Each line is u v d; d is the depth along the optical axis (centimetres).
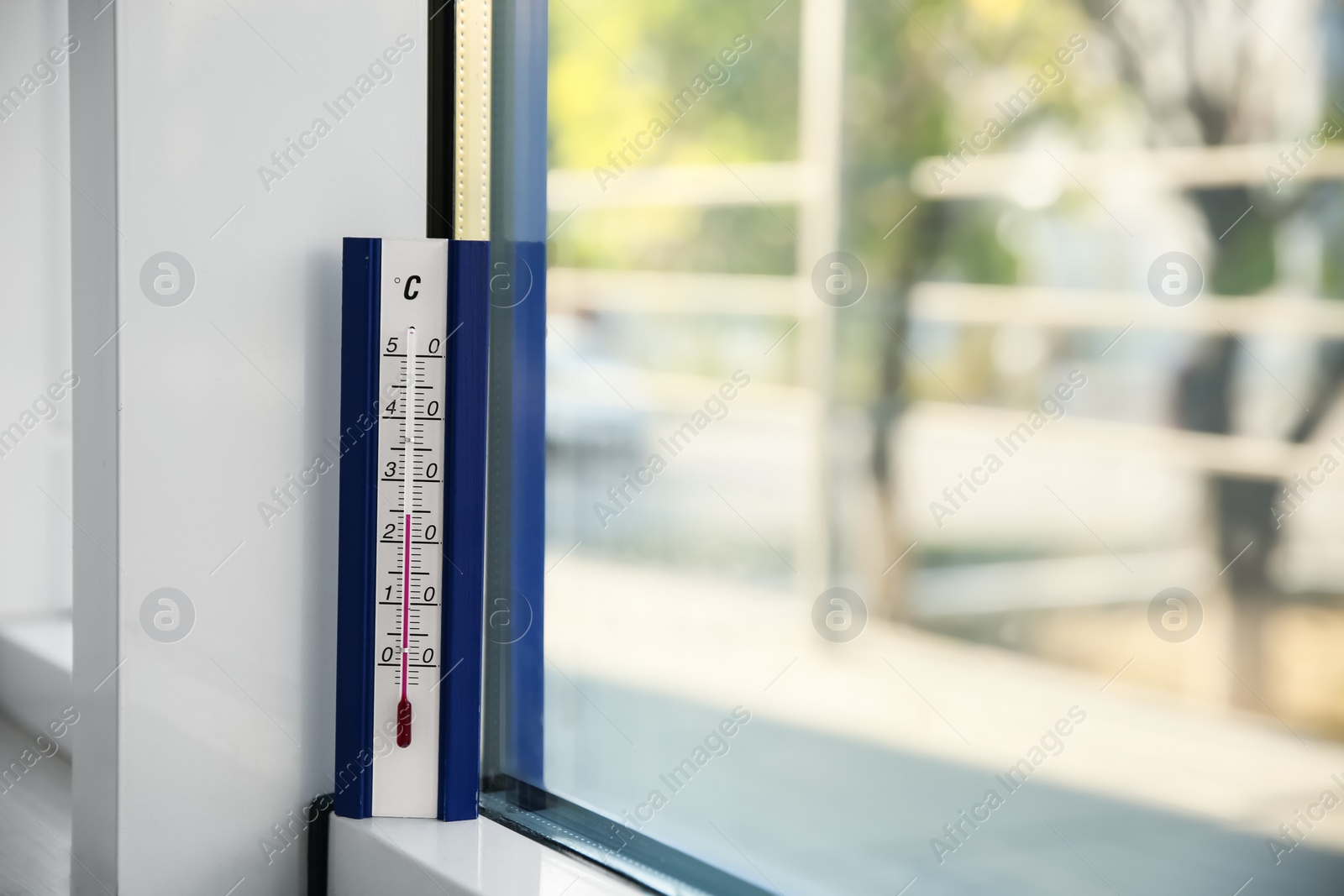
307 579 153
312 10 149
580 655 176
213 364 143
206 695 145
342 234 154
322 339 153
